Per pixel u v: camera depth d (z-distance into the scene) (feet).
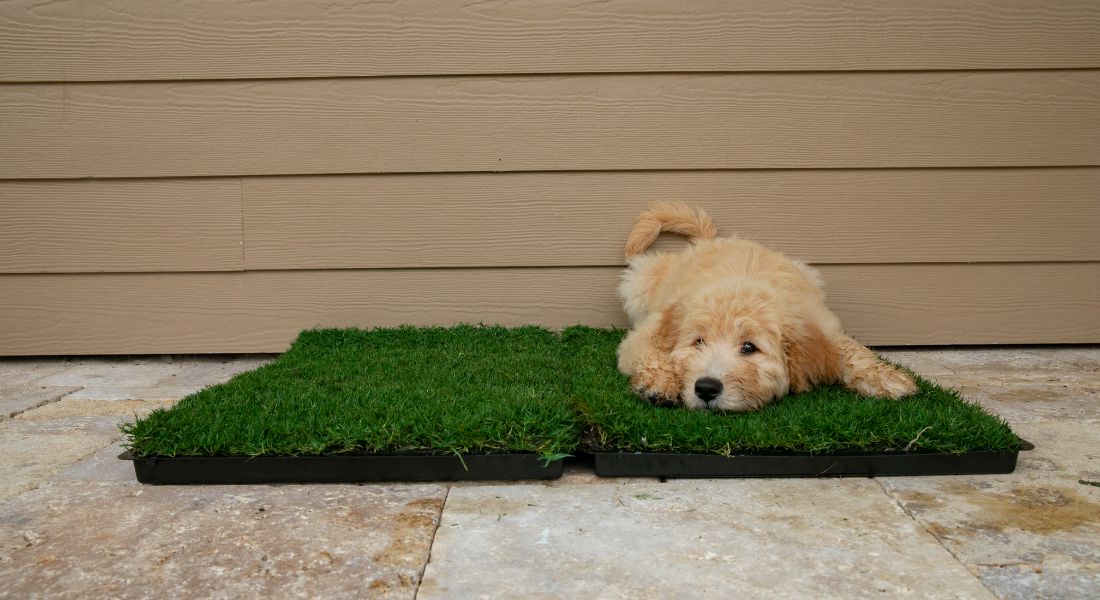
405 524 4.70
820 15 6.94
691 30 6.97
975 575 4.34
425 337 6.99
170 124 7.06
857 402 5.60
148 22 6.96
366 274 7.23
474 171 7.13
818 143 7.06
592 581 4.33
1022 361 6.99
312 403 5.52
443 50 7.00
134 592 4.29
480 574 4.37
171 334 7.25
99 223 7.14
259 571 4.40
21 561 4.48
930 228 7.14
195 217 7.15
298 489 5.01
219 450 5.04
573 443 5.11
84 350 7.25
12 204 7.11
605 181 7.14
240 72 7.01
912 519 4.71
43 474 5.20
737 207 7.14
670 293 6.52
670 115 7.06
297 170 7.11
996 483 5.01
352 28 6.97
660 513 4.77
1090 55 6.93
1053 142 7.04
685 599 4.23
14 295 7.20
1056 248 7.15
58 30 6.95
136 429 5.19
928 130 7.04
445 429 5.11
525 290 7.27
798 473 5.08
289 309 7.25
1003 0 6.90
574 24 6.97
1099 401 6.10
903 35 6.95
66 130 7.04
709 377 5.47
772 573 4.36
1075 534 4.59
